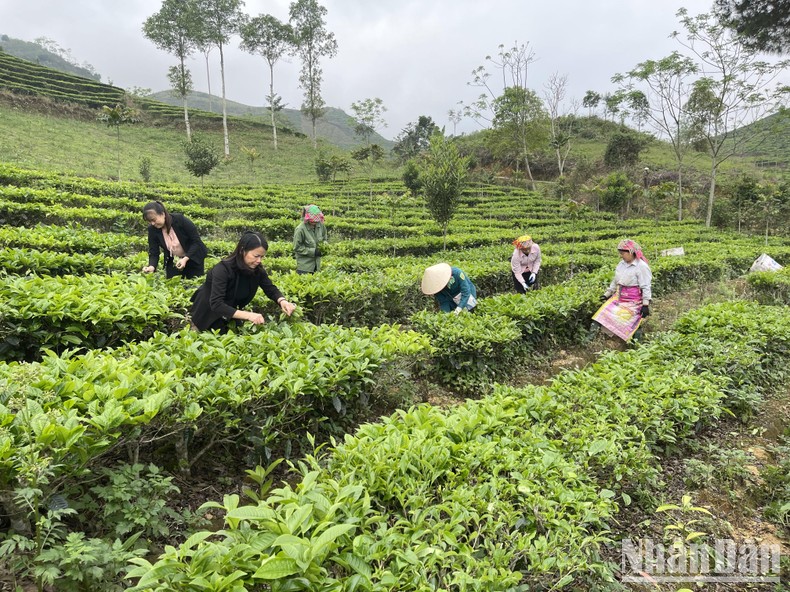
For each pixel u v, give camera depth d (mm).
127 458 3258
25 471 2201
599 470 3572
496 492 2820
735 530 3662
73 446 2521
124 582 2451
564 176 38125
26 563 2232
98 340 4805
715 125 29812
